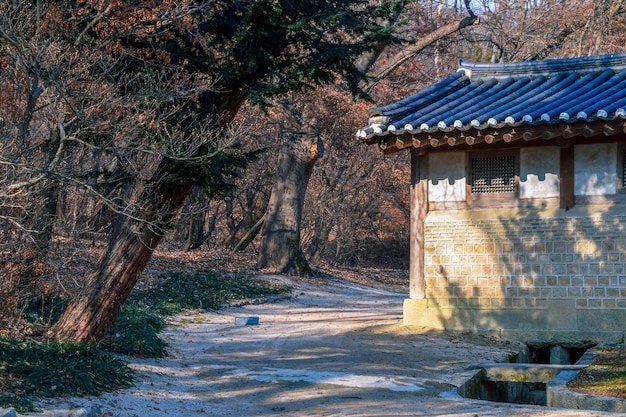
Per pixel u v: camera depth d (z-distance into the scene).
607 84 14.98
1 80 9.48
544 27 35.12
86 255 17.98
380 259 46.81
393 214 43.38
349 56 12.27
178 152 9.84
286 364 11.87
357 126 28.12
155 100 10.09
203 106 11.05
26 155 9.71
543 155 14.63
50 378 8.61
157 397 9.21
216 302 19.36
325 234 38.88
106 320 10.77
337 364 11.84
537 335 14.45
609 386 9.82
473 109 14.87
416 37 33.91
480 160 15.10
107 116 9.72
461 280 15.09
